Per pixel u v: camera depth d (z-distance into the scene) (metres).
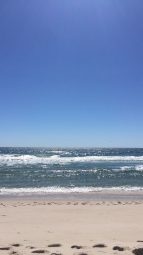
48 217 13.41
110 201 20.44
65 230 9.88
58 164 64.38
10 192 25.39
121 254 5.58
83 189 27.56
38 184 31.64
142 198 22.25
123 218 13.10
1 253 5.83
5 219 12.84
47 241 7.64
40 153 140.12
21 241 7.66
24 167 55.00
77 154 131.12
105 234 9.03
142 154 132.50
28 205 17.78
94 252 5.78
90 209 15.93
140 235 8.91
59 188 28.34
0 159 84.06
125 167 56.38
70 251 5.94
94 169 50.97
